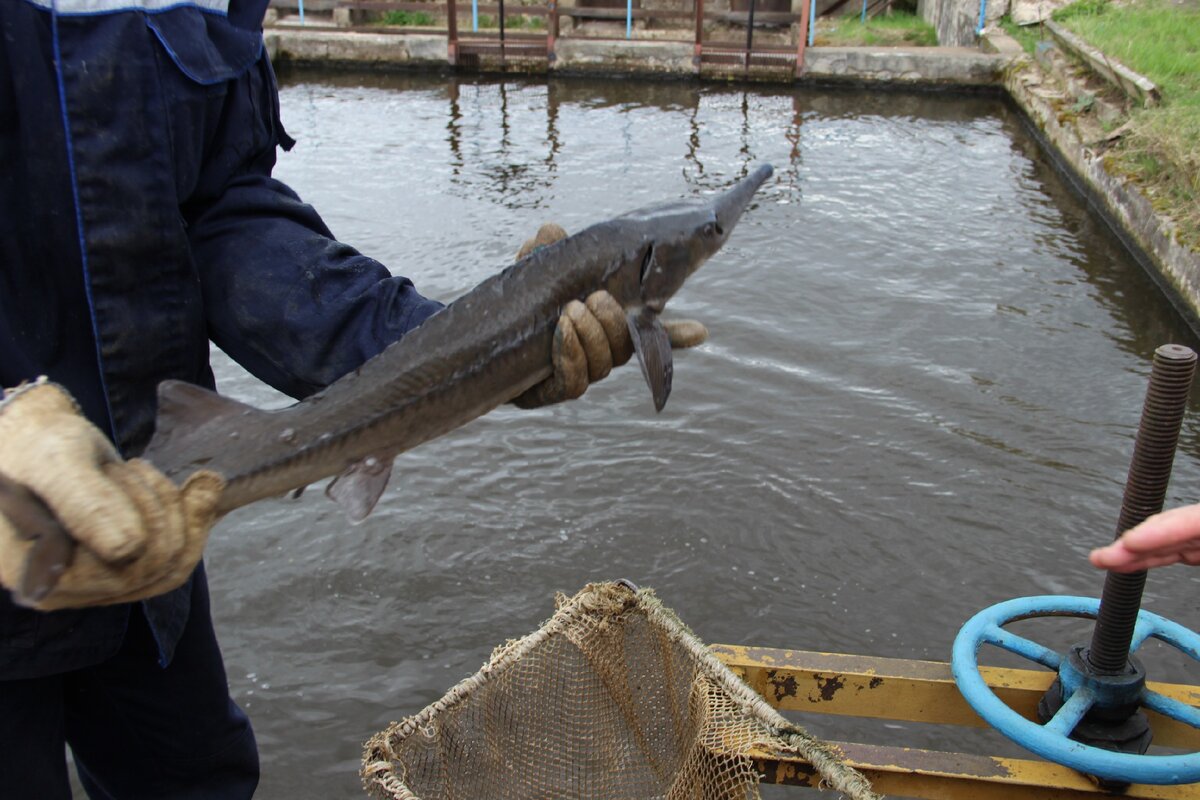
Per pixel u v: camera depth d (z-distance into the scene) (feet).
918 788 8.87
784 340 24.13
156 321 6.38
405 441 5.92
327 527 17.49
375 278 6.63
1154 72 34.99
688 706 9.71
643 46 56.59
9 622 6.14
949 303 26.37
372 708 13.94
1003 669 10.10
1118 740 9.12
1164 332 24.85
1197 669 14.39
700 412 21.07
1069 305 26.35
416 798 8.49
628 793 10.21
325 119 46.83
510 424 20.62
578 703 10.34
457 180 37.14
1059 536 17.34
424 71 59.16
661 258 6.32
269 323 6.54
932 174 37.83
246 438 5.51
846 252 29.71
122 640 6.76
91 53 5.95
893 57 53.26
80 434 4.17
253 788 8.76
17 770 6.59
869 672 9.85
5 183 5.89
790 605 15.81
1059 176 37.52
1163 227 26.99
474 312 6.01
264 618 15.56
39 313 6.12
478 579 16.40
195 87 6.36
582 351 5.98
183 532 4.42
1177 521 5.93
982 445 19.90
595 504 18.17
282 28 61.62
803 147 41.96
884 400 21.53
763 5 66.39
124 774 8.16
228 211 6.73
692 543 17.19
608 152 41.34
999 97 51.78
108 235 6.08
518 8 58.65
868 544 17.13
